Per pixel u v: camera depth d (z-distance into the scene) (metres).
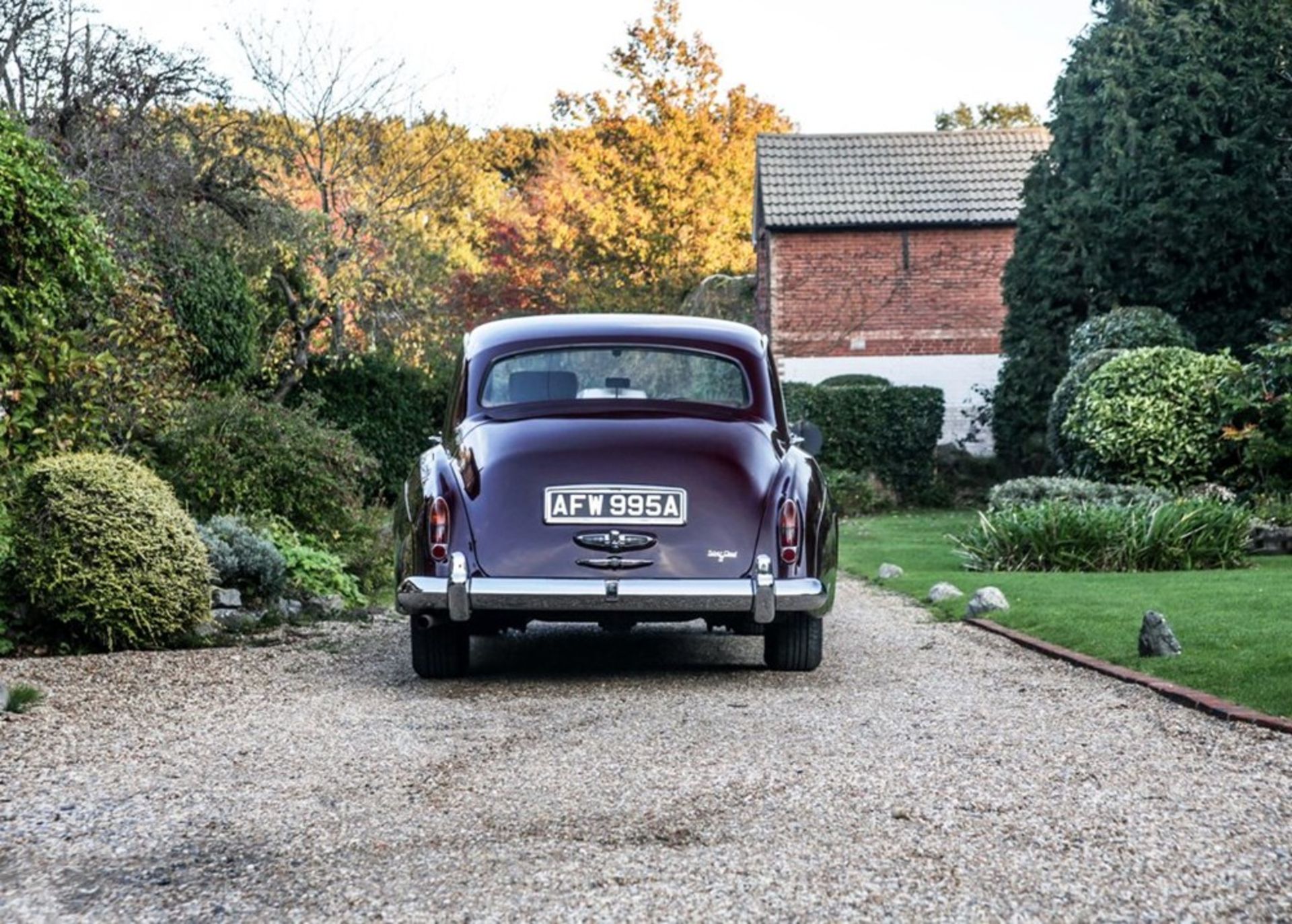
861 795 4.63
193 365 14.72
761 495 6.94
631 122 37.69
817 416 27.06
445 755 5.34
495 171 38.12
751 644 9.02
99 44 13.49
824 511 7.17
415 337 21.22
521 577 6.81
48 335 10.06
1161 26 22.19
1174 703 6.25
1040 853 3.94
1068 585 10.78
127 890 3.71
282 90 20.41
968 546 13.85
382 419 19.83
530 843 4.09
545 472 6.89
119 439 12.07
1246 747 5.28
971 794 4.63
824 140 34.16
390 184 21.31
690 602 6.79
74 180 11.59
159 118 14.65
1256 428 16.14
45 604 8.34
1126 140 22.27
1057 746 5.40
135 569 8.41
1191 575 11.63
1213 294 22.30
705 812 4.43
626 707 6.39
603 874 3.77
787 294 32.44
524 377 7.59
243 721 6.09
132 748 5.52
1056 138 23.98
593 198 36.84
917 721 5.96
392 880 3.76
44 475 8.48
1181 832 4.13
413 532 6.93
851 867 3.81
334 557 11.75
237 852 4.05
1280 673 6.50
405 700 6.66
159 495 8.73
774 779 4.86
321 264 19.17
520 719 6.09
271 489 12.47
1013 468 26.58
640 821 4.32
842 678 7.27
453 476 6.96
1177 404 17.38
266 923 3.44
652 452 6.96
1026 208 24.61
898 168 33.34
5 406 9.69
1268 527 14.18
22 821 4.41
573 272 34.75
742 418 7.49
